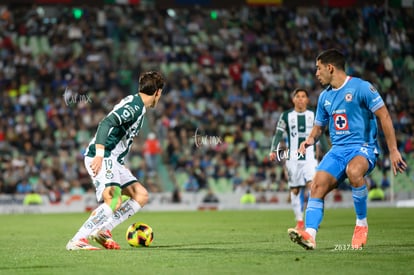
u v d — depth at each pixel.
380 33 105.75
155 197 76.25
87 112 88.75
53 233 39.75
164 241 31.86
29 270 19.80
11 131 84.88
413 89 101.62
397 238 31.58
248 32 107.38
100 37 102.62
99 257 23.14
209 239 32.84
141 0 93.06
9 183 76.69
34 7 103.12
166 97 93.94
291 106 97.00
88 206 75.75
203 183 81.88
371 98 24.12
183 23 107.62
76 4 90.94
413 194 80.69
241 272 18.78
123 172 27.31
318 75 25.06
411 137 91.00
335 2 97.19
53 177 78.56
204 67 101.69
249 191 78.31
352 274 18.14
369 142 24.73
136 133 26.97
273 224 46.59
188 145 86.50
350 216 55.38
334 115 24.92
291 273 18.42
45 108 90.44
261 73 101.25
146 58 101.19
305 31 108.00
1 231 41.94
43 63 95.88
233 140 88.06
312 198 24.45
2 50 97.38
